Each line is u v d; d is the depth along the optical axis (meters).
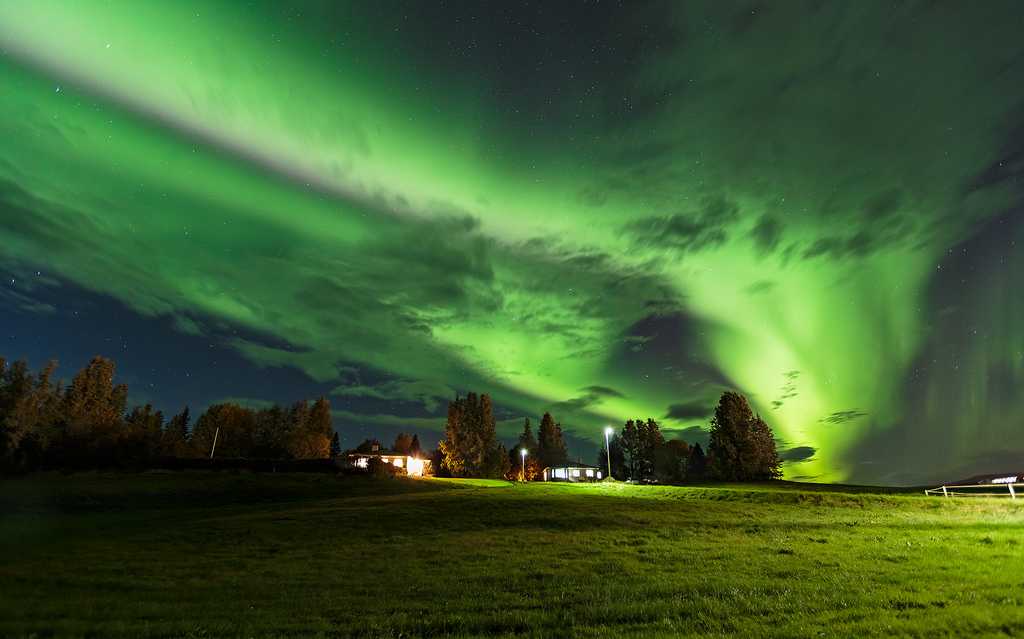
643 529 28.66
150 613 12.92
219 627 11.26
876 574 14.52
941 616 9.99
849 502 43.03
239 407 104.12
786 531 26.22
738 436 90.62
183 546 24.53
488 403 106.62
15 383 62.72
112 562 20.67
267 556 21.81
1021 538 20.03
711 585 13.93
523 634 10.20
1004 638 8.80
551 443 136.38
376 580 16.70
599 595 13.38
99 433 70.12
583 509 38.44
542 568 17.97
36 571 18.86
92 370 88.06
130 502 46.66
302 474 64.25
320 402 96.81
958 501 40.19
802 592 12.62
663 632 9.84
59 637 10.90
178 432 100.00
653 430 129.62
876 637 9.03
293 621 11.84
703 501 45.09
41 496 46.78
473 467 102.00
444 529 29.47
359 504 41.88
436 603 13.30
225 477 59.53
